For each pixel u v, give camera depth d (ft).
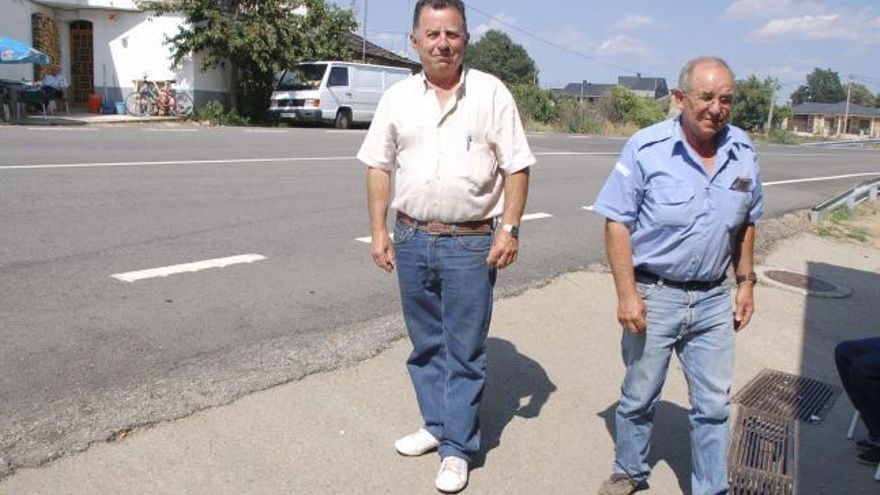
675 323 11.10
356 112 81.76
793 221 39.50
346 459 12.32
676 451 14.02
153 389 13.61
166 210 27.84
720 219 10.66
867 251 35.01
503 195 11.65
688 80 10.36
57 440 11.81
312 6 85.35
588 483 12.52
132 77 79.56
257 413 13.29
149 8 77.30
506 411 14.73
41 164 34.68
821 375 18.76
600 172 52.85
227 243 23.94
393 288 20.63
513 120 11.32
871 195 52.16
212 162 40.34
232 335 16.39
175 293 18.83
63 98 75.41
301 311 18.28
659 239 10.84
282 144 52.19
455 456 12.03
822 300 25.09
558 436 13.96
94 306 17.47
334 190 34.73
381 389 14.75
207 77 81.41
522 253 26.37
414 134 11.25
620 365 17.54
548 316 20.24
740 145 10.80
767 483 13.28
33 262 20.38
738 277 11.62
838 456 14.62
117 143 45.16
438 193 11.25
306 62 82.12
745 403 16.72
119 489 10.94
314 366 15.25
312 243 24.76
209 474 11.51
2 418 12.25
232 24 78.48
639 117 149.59
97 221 25.32
